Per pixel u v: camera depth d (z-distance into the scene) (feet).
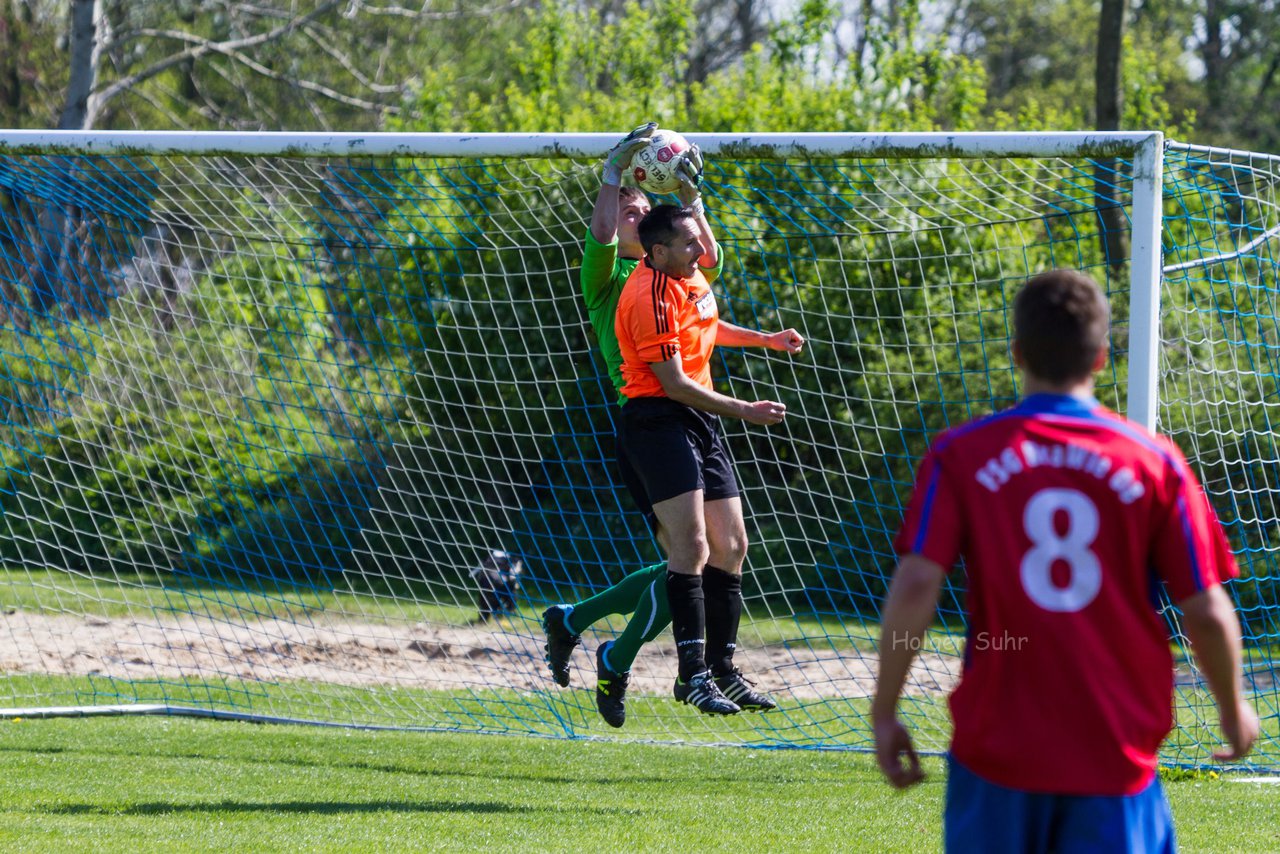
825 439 129.39
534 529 121.49
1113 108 174.91
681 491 55.11
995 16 467.11
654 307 53.06
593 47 229.86
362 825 52.34
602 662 60.13
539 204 109.81
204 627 110.73
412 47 320.70
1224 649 25.75
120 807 55.47
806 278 127.13
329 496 120.06
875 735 26.08
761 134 64.90
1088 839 25.04
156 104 313.32
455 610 114.52
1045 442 25.99
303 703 87.92
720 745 76.74
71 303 110.22
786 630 111.75
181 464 119.44
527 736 79.41
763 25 388.78
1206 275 84.43
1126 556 25.63
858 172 92.89
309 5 307.17
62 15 323.57
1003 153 62.03
